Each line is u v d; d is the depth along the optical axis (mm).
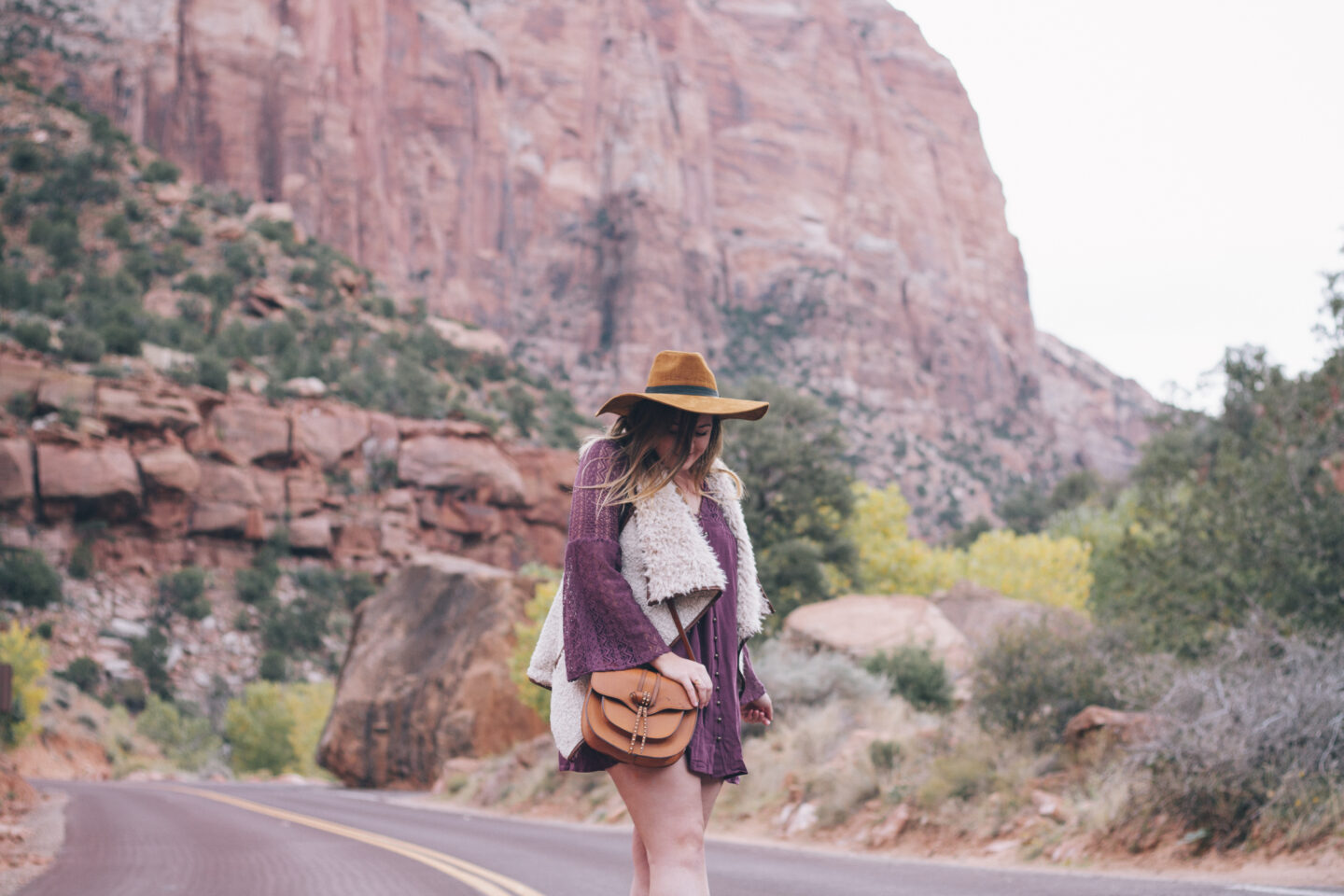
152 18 153500
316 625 87188
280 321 122000
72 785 35438
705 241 197875
